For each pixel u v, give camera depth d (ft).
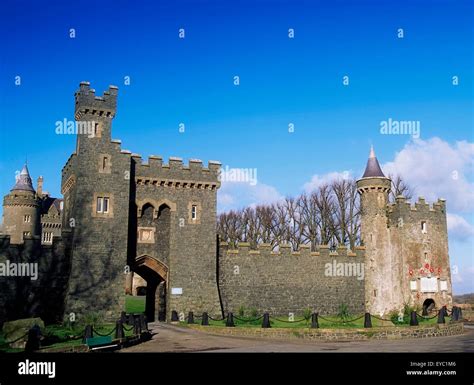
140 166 114.11
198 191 118.62
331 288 128.88
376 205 135.64
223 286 119.44
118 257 104.88
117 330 67.92
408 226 130.93
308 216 186.09
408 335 87.35
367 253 133.90
